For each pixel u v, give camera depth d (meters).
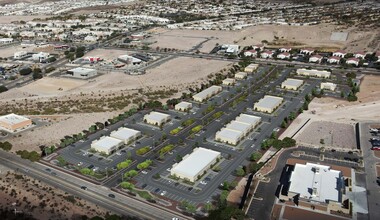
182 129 164.88
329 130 162.75
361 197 115.81
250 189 119.81
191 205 109.31
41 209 110.06
